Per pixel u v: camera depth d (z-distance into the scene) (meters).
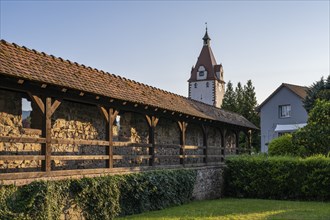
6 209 8.87
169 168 16.58
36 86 10.32
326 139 21.91
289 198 19.27
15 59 10.49
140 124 17.95
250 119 50.62
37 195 9.51
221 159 24.97
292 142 23.17
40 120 12.55
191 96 70.56
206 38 70.81
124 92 14.18
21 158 9.54
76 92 11.45
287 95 41.78
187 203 16.97
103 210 11.89
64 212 10.60
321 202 17.88
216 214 13.75
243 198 20.06
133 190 13.47
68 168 13.67
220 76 70.25
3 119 11.28
